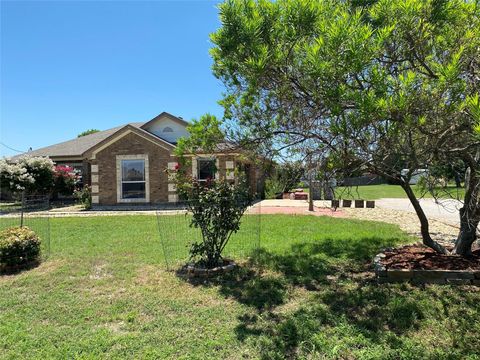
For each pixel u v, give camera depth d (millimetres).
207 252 6422
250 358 3629
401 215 14078
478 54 3697
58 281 6070
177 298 5207
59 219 13727
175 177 6613
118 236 9891
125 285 5805
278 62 3881
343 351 3699
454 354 3613
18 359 3658
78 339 4059
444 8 3533
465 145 4188
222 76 4906
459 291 5059
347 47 3178
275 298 5121
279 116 4633
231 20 3820
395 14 3607
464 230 6176
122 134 18594
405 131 3529
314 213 14867
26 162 18844
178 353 3734
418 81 3449
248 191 6676
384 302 4816
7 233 7121
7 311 4879
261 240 8742
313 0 3770
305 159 4648
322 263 6684
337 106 3385
